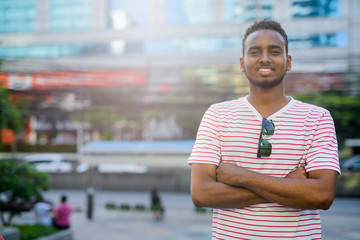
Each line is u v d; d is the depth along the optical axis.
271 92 1.58
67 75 15.05
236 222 1.49
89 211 15.18
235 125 1.58
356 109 16.11
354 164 20.16
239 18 33.31
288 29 30.34
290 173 1.47
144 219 14.97
